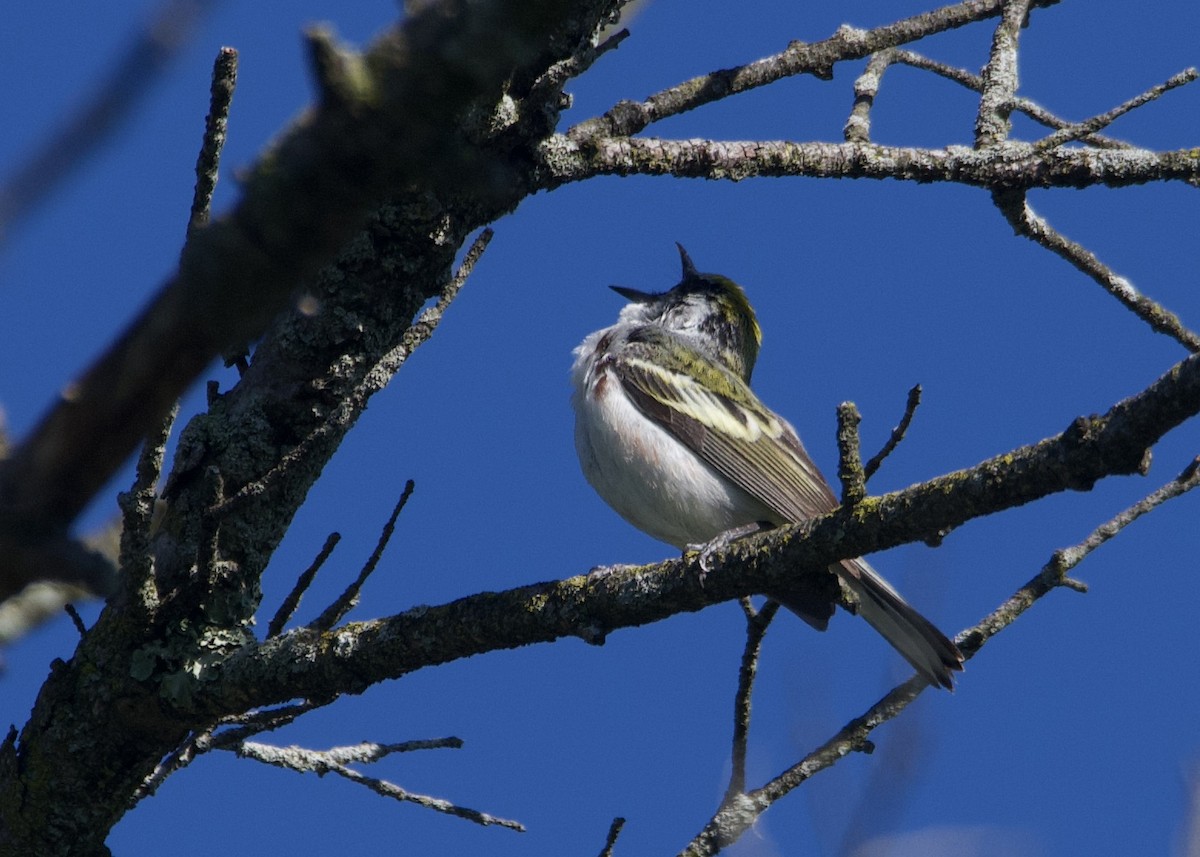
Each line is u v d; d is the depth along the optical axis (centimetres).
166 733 875
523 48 260
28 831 888
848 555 732
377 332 916
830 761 824
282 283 263
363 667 844
